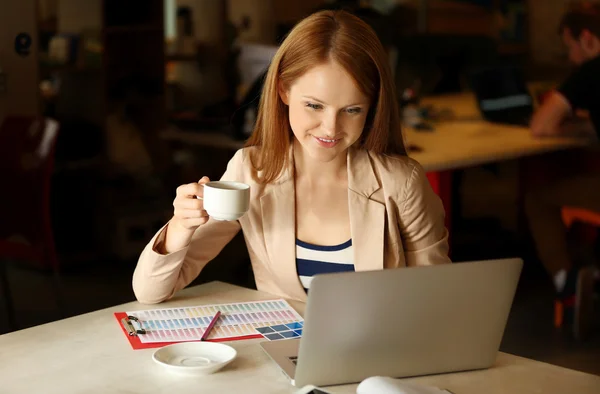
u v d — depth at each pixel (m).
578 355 3.72
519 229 5.05
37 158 3.41
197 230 1.95
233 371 1.52
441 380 1.50
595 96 3.88
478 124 4.35
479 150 3.62
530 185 4.90
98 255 4.31
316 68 1.68
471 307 1.47
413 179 1.92
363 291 1.38
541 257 4.23
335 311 1.38
